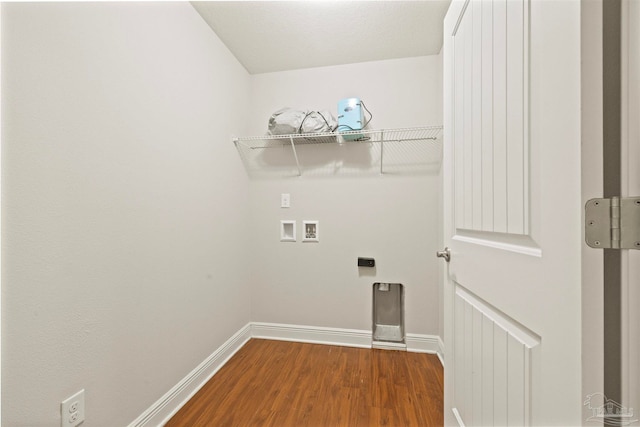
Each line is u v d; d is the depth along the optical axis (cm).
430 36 164
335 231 194
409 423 117
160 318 117
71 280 81
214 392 138
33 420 72
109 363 93
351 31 160
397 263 186
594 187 42
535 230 54
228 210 174
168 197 122
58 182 77
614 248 41
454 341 97
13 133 67
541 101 52
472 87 81
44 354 74
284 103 202
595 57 41
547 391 50
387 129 182
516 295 60
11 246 67
